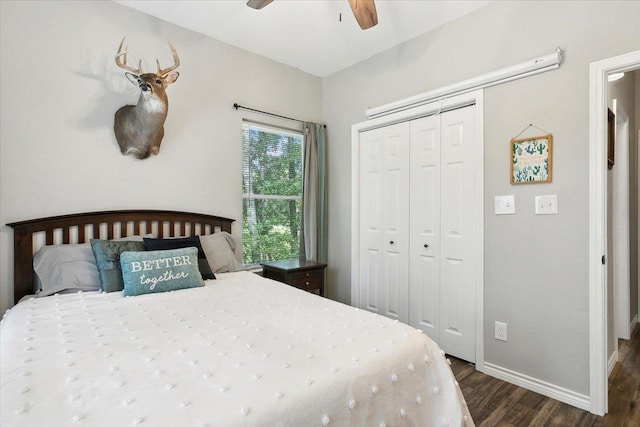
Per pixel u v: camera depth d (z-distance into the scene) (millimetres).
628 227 2951
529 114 2123
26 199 2088
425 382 1259
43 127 2141
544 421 1807
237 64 3023
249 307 1711
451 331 2578
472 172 2443
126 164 2443
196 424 782
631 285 3256
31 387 920
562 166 1991
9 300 2041
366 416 1040
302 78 3514
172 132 2654
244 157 3148
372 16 1806
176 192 2678
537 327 2094
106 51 2363
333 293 3580
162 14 2543
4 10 2027
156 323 1465
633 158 3248
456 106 2521
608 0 1833
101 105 2344
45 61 2146
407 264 2891
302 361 1109
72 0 2240
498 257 2268
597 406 1862
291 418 880
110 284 1997
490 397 2033
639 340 2920
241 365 1069
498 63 2277
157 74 2230
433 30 2660
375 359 1162
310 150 3441
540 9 2086
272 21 2625
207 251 2570
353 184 3324
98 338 1290
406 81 2861
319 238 3506
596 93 1866
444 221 2619
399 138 2959
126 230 2424
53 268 2006
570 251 1964
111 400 862
